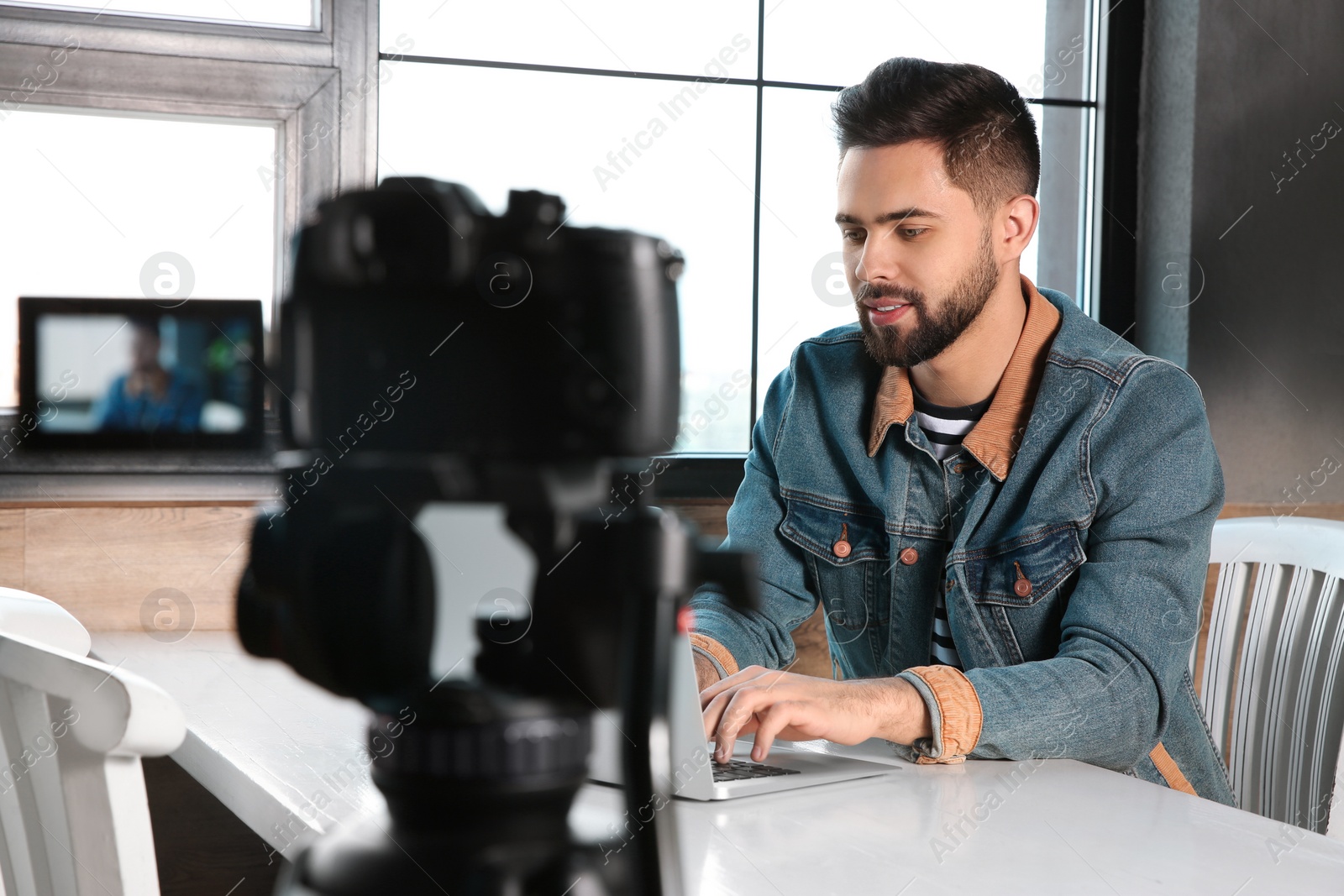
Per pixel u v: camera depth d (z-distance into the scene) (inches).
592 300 8.1
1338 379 72.7
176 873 54.2
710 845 24.2
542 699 7.5
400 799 7.3
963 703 32.6
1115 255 73.1
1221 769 44.0
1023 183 41.1
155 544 52.4
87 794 15.8
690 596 8.1
